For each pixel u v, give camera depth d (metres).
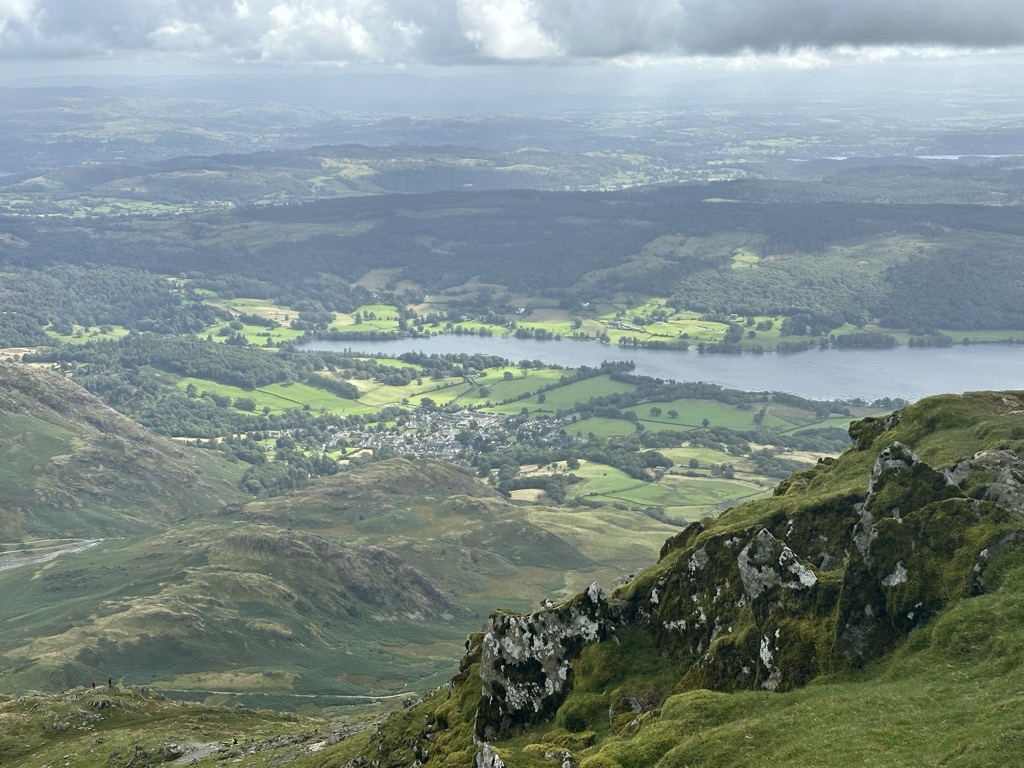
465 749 75.31
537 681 76.25
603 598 79.50
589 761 58.38
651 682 71.88
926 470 70.06
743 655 66.94
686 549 80.12
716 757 52.94
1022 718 44.03
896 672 56.69
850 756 47.25
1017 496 67.31
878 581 63.19
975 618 56.09
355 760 91.62
